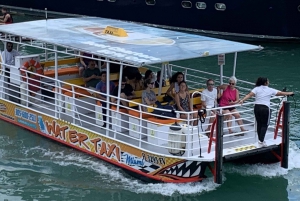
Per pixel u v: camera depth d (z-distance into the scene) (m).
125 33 18.62
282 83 27.66
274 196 15.37
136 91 17.34
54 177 16.47
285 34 36.12
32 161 17.52
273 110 17.20
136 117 15.68
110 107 16.86
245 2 35.41
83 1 41.47
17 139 19.19
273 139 16.33
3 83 20.73
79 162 17.30
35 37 18.39
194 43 17.39
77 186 15.88
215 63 31.94
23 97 19.86
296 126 21.22
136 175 15.99
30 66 19.88
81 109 18.38
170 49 16.34
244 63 31.92
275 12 35.31
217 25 36.97
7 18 32.81
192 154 14.95
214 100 16.86
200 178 15.26
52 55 31.39
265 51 34.91
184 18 37.72
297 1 34.66
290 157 17.75
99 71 19.08
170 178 15.20
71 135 17.97
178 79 17.23
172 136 14.80
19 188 15.91
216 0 36.00
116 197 15.12
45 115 18.88
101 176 16.33
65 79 21.09
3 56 20.98
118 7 39.91
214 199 15.04
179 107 16.38
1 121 20.94
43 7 44.22
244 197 15.17
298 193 15.48
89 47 16.75
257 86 15.88
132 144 15.88
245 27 36.41
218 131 14.42
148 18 38.97
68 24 21.00
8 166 17.20
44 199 15.27
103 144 16.81
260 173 16.61
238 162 17.14
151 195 15.11
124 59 15.08
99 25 20.83
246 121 18.17
